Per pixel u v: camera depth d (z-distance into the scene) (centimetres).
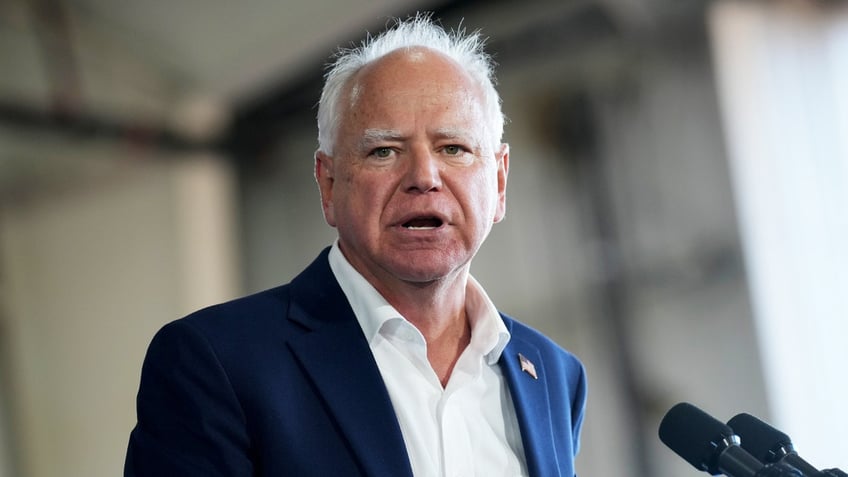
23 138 2008
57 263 2136
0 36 1952
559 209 2077
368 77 485
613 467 2012
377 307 481
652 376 1981
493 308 506
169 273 2181
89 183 2138
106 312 2166
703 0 1928
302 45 2053
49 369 2125
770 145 1877
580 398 552
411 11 1994
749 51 1906
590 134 2050
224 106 2258
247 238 2316
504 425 494
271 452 436
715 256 1916
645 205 1992
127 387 2155
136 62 2105
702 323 1933
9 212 2083
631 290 2005
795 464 416
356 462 439
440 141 473
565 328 2064
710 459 437
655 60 1984
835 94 1827
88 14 2014
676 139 1961
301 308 484
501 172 526
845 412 1792
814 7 1861
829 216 1819
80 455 2123
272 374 452
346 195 480
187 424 439
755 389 1872
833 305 1812
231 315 471
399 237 468
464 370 495
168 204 2197
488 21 2098
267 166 2319
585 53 2050
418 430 466
